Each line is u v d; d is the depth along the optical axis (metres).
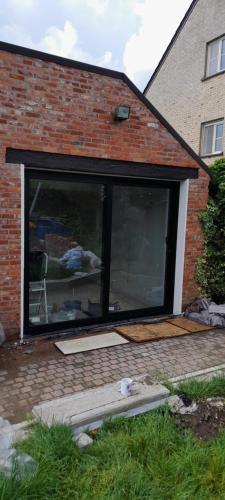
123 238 5.63
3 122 4.24
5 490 2.05
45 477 2.21
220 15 12.48
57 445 2.48
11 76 4.23
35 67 4.36
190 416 3.06
